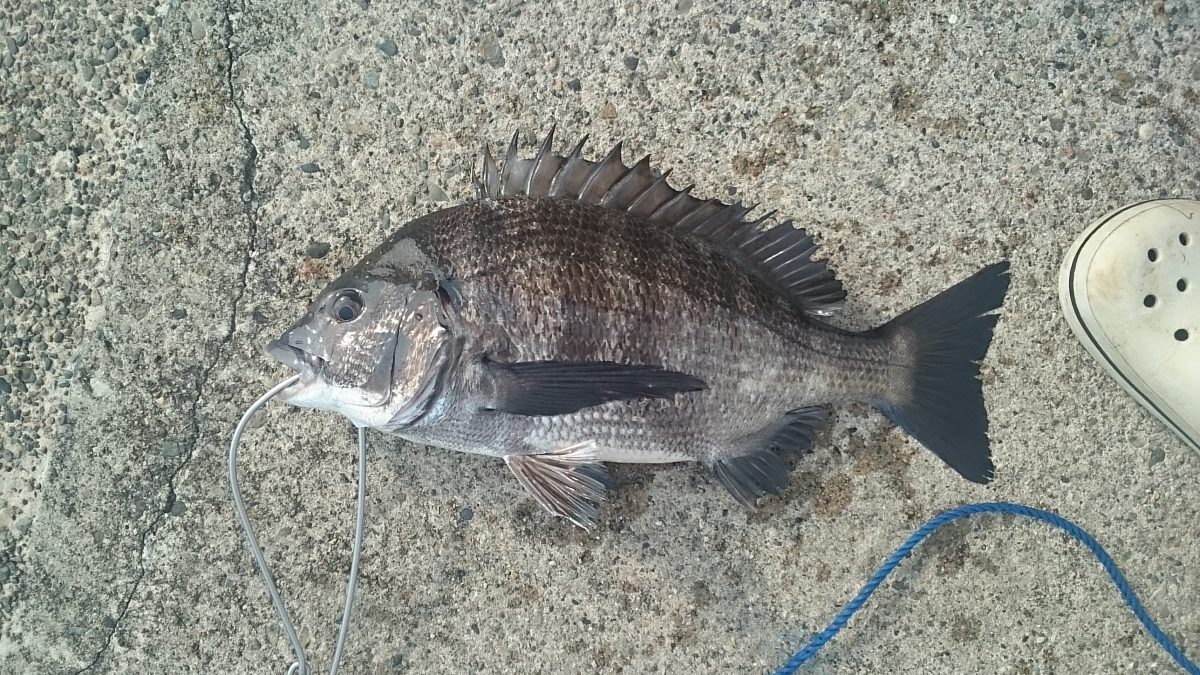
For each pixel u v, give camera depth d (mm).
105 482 692
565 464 626
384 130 699
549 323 597
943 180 690
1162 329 673
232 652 686
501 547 689
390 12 699
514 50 698
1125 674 684
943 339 644
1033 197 690
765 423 634
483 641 686
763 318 620
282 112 700
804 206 691
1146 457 688
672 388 595
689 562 686
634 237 609
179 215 697
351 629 687
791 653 683
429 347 597
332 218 697
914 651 685
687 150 694
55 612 689
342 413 620
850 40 691
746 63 693
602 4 695
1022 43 691
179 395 693
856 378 637
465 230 604
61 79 703
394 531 689
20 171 704
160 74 701
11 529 693
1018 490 688
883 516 685
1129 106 690
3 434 698
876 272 689
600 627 685
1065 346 689
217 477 690
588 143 696
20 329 700
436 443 625
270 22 700
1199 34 687
